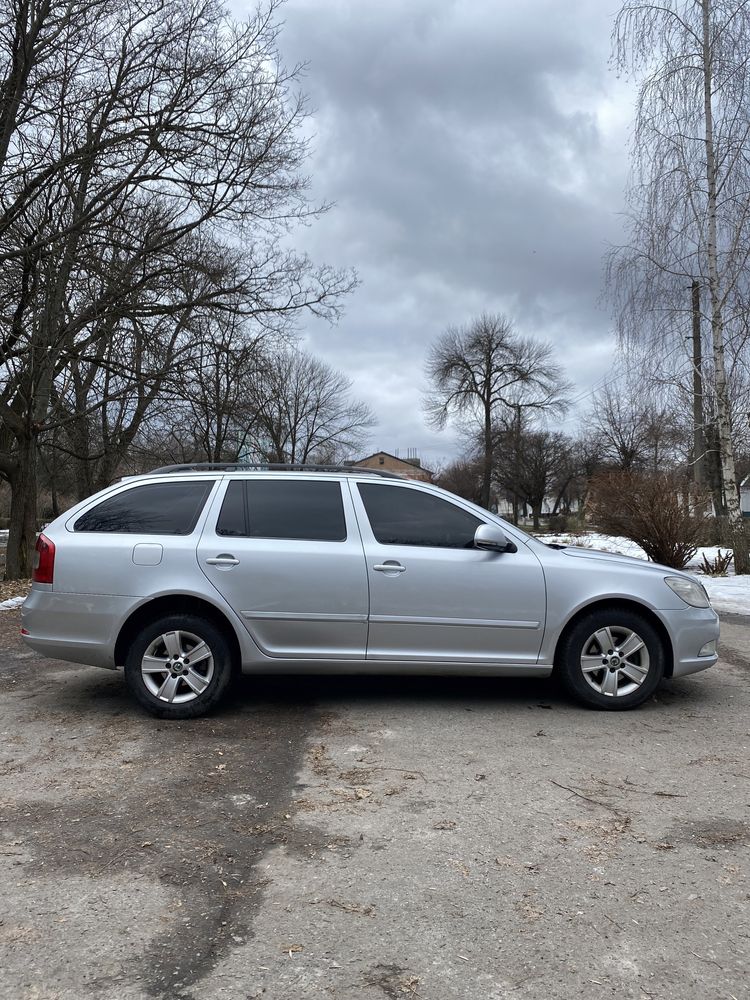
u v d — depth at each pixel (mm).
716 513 19938
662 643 5414
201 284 15484
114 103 13656
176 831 3469
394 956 2543
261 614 5137
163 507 5355
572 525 33844
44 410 15805
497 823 3545
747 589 12102
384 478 5504
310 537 5281
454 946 2596
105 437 18812
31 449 15469
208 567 5148
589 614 5332
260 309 15914
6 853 3264
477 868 3127
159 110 13797
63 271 13609
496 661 5254
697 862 3168
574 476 58875
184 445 21375
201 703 5129
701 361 14914
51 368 15289
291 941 2625
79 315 13891
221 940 2633
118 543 5191
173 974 2449
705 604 5504
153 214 14703
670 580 5395
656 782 4043
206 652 5137
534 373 56312
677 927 2699
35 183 13555
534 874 3078
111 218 13789
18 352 14445
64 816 3631
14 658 7398
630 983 2398
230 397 16594
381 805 3746
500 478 59812
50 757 4453
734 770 4215
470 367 57312
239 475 5449
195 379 15594
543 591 5258
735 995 2340
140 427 19359
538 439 57969
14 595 12602
